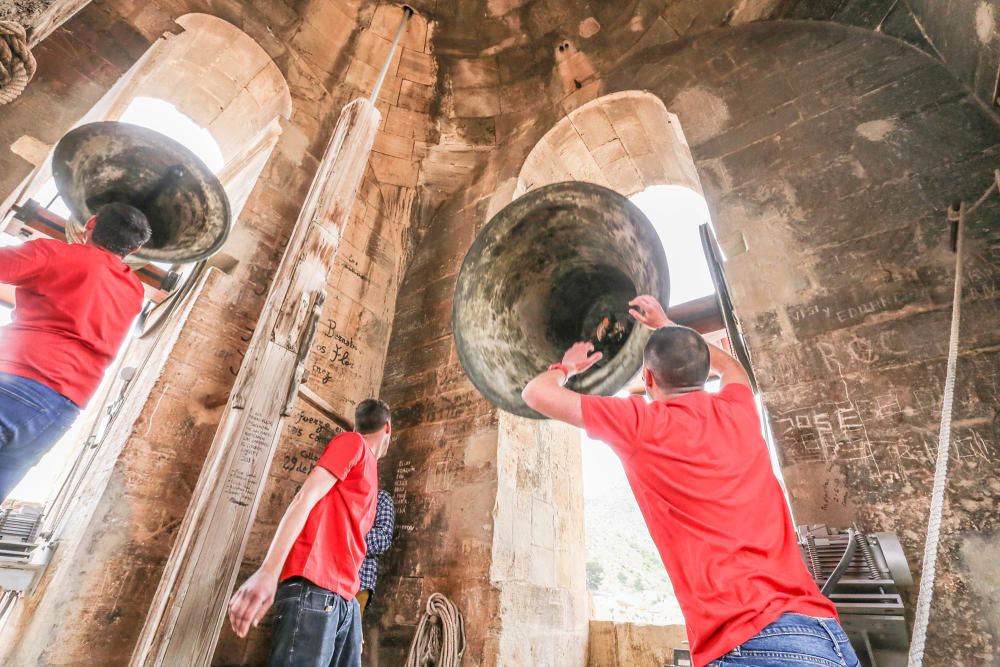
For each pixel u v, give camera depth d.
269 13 6.64
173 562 2.74
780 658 1.21
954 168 3.81
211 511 2.84
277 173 5.95
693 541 1.47
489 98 7.86
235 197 6.06
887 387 3.29
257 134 6.72
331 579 2.67
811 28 5.28
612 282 2.80
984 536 2.67
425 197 7.50
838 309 3.72
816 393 3.50
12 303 5.60
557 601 4.94
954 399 3.08
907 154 4.05
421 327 6.28
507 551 4.45
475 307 2.60
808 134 4.64
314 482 2.70
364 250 6.59
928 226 3.69
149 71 5.70
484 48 7.86
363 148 4.22
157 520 3.95
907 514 2.88
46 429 2.19
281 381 3.31
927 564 1.65
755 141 4.93
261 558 4.36
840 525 3.03
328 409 4.48
